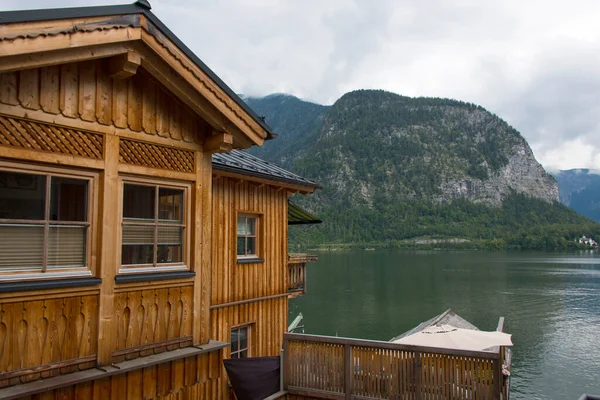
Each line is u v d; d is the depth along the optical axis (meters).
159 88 6.21
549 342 46.75
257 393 9.70
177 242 6.45
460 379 8.13
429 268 121.75
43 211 5.08
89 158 5.40
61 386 4.82
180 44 5.83
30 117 4.90
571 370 38.66
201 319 6.57
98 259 5.43
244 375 9.87
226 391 10.22
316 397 9.12
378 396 8.67
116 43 5.29
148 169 6.02
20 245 4.93
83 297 5.28
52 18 4.59
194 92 6.18
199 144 6.73
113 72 5.54
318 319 55.94
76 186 5.40
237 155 12.23
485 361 8.02
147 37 5.47
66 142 5.22
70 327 5.16
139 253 5.95
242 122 6.71
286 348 9.47
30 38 4.43
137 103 5.94
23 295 4.80
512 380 36.75
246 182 11.36
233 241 10.88
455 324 24.58
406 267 124.56
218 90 6.36
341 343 9.02
